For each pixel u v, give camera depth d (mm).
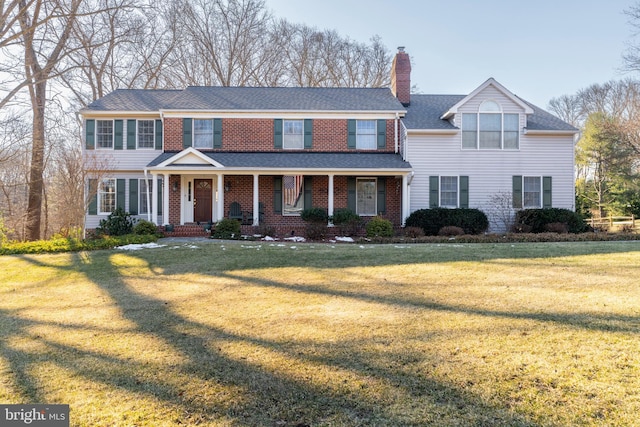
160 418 2951
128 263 10039
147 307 6141
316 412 2971
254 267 9016
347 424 2799
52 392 3398
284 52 33938
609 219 29078
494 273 7738
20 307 6430
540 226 16531
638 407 2828
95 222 18484
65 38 18469
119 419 2955
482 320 4812
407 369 3594
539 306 5289
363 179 18438
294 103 19500
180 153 16562
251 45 32188
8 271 9656
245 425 2830
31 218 19984
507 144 17922
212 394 3291
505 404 2963
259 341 4453
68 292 7434
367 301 5969
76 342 4629
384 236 15633
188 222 18219
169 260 10227
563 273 7473
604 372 3348
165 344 4477
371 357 3885
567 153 17938
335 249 11531
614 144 32531
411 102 21109
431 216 16531
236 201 18344
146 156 18750
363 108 19016
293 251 11133
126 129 18750
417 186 17938
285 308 5770
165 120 18516
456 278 7398
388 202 18391
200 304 6195
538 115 19469
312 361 3855
